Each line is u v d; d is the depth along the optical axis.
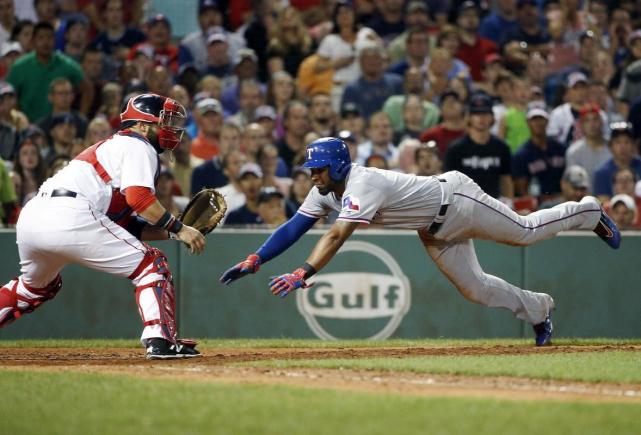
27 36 44.00
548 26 51.09
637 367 21.22
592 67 50.09
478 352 25.52
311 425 14.79
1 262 33.97
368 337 35.69
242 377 20.02
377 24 49.56
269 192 38.34
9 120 39.19
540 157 42.59
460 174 24.59
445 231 24.38
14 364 23.30
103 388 18.25
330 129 43.69
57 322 34.62
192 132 43.22
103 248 22.59
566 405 16.41
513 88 45.12
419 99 44.62
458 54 48.81
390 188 23.33
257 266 23.94
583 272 36.75
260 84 47.44
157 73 42.91
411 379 19.62
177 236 22.91
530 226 25.25
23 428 14.94
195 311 35.06
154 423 15.09
